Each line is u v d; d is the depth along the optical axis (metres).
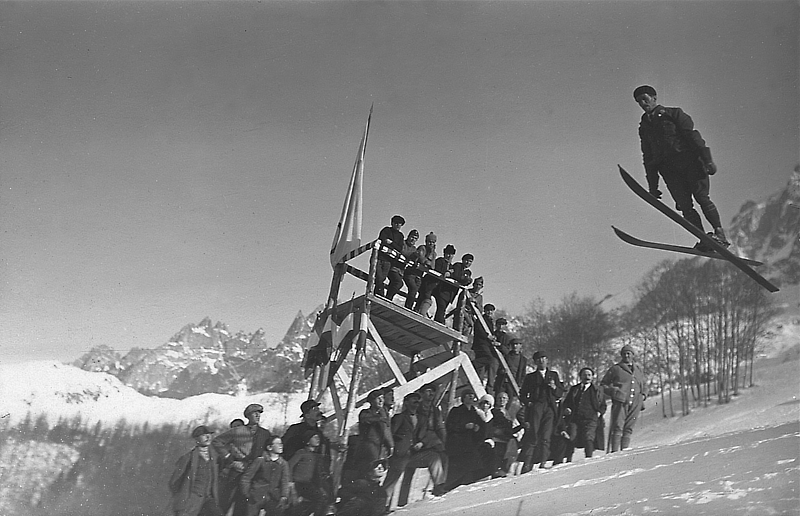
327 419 17.34
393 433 17.06
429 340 18.50
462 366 17.64
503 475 17.67
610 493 16.88
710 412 21.78
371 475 16.75
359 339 16.81
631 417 19.34
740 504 16.19
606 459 18.44
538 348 24.81
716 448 18.62
